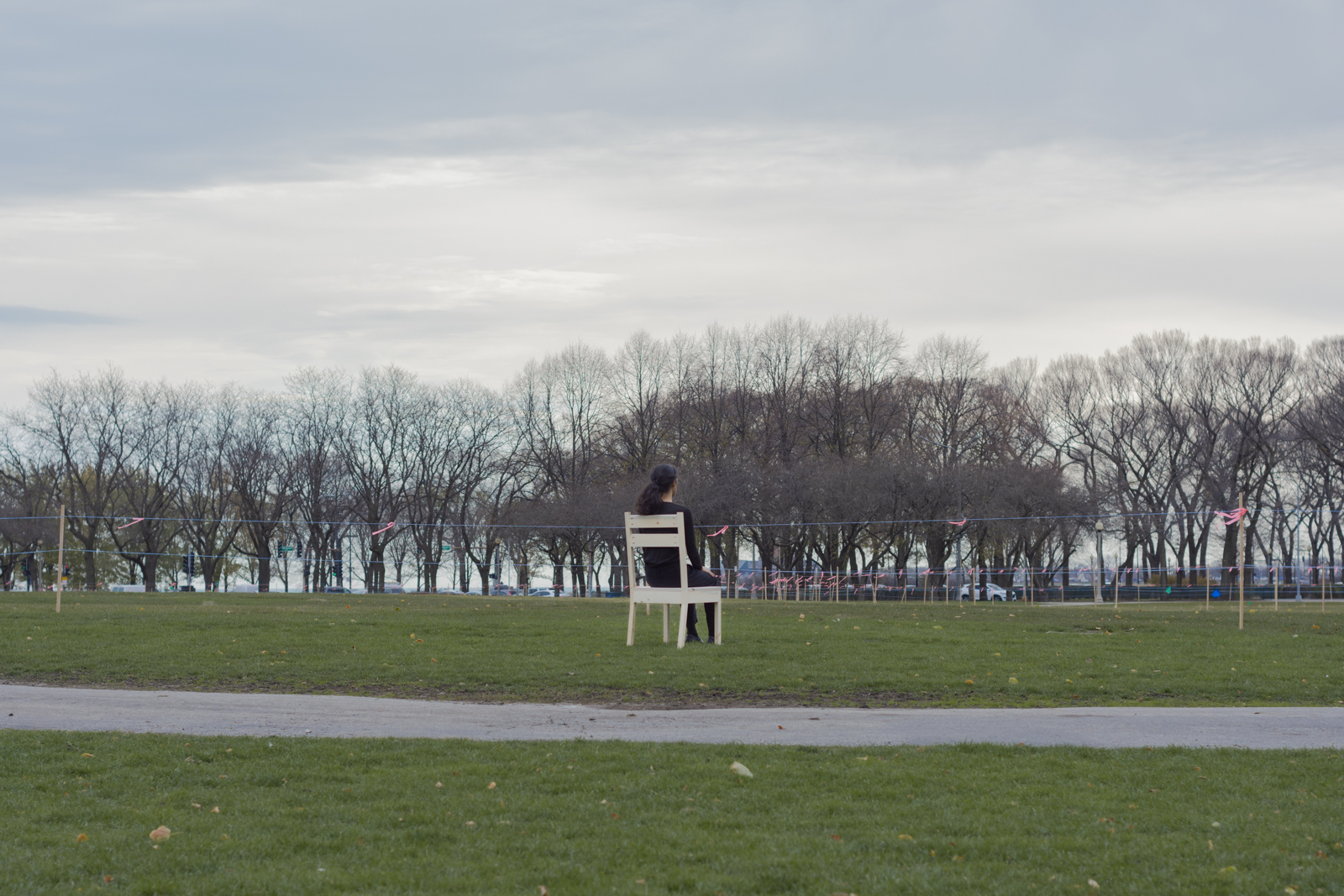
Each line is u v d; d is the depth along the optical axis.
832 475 58.91
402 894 5.25
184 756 8.27
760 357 71.12
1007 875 5.50
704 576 14.32
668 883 5.39
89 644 14.44
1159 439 69.44
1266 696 11.05
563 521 62.38
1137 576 66.88
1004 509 58.50
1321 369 64.12
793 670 12.19
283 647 14.27
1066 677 11.95
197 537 70.62
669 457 68.31
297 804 6.89
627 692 11.19
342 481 71.69
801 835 6.20
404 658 13.18
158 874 5.54
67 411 68.12
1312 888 5.34
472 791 7.20
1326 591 59.75
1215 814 6.62
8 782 7.42
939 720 9.77
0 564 67.31
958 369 69.44
